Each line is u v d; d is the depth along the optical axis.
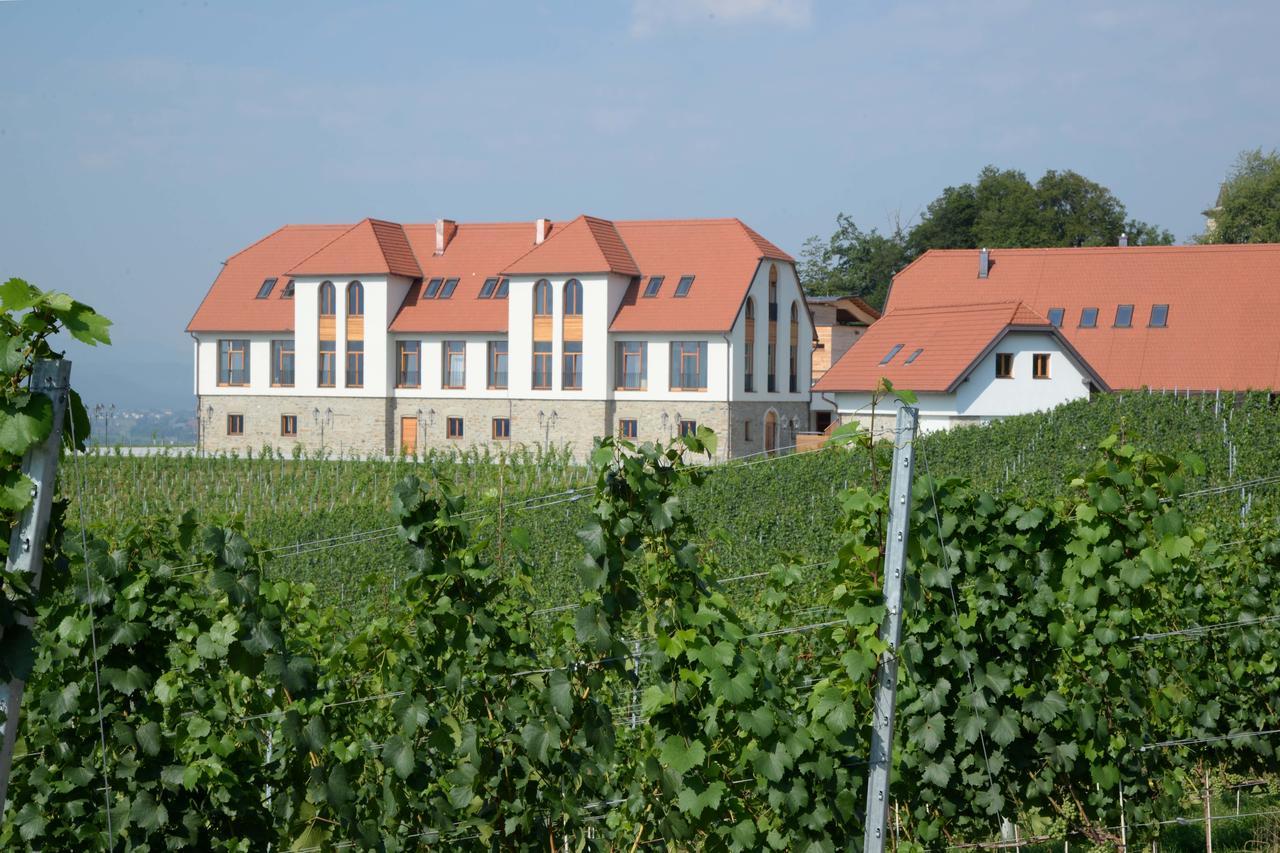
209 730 5.89
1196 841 7.50
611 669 5.69
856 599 5.48
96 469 40.66
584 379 47.53
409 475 5.51
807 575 10.24
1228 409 31.11
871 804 5.45
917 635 6.02
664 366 47.00
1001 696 6.30
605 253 47.56
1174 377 44.12
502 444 49.28
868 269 95.12
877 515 5.61
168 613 6.02
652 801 5.77
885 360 43.72
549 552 23.39
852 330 64.56
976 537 6.29
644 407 47.28
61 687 5.93
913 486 5.82
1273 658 8.26
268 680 5.72
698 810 5.55
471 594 5.61
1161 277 47.16
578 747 5.85
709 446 5.43
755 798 6.04
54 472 4.09
